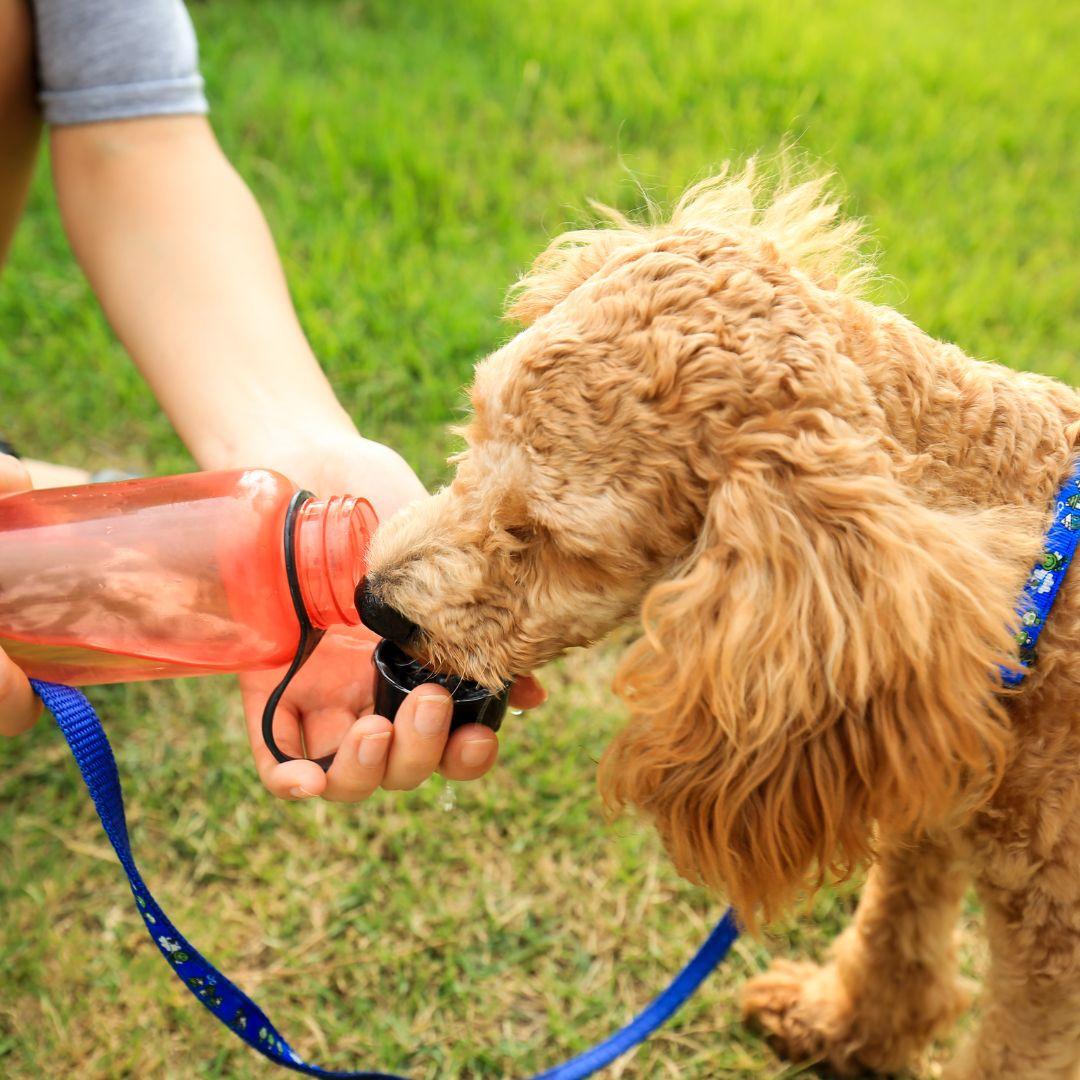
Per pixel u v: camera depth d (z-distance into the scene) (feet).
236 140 4.01
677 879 2.30
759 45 4.60
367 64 4.49
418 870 2.31
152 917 1.57
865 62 4.53
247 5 4.95
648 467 1.56
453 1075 2.07
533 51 4.57
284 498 1.63
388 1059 2.09
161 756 2.46
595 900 2.27
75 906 2.26
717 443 1.54
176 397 2.05
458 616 1.62
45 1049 2.09
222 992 1.62
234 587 1.60
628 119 4.12
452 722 1.65
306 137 3.98
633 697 1.62
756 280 1.60
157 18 2.15
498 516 1.62
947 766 1.54
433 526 1.65
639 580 1.60
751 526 1.51
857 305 1.65
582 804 2.38
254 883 2.30
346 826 2.36
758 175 2.09
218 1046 2.11
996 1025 1.77
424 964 2.20
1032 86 4.53
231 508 1.61
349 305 3.26
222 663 1.64
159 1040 2.11
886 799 1.58
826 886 1.70
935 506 1.62
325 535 1.61
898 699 1.53
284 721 1.81
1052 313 3.31
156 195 2.12
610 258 1.70
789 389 1.54
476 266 3.43
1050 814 1.63
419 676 1.65
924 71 4.56
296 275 3.35
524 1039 2.13
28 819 2.37
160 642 1.63
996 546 1.60
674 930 2.24
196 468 2.88
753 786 1.59
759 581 1.51
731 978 2.21
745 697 1.53
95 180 2.13
